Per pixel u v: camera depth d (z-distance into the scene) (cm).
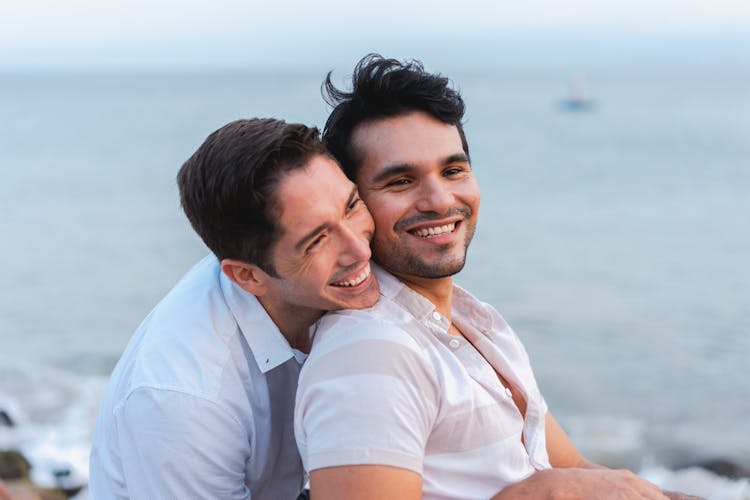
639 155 4694
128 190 3525
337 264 204
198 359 212
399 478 183
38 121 8500
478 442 201
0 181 3903
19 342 1437
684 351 1328
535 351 1349
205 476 208
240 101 12731
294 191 197
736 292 1727
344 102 218
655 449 935
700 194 3197
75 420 957
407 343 194
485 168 4247
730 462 855
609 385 1171
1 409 959
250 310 220
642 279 1862
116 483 223
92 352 1373
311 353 203
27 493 663
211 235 209
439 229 214
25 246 2370
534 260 2095
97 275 1998
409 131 210
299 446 205
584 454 930
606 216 2759
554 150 5078
